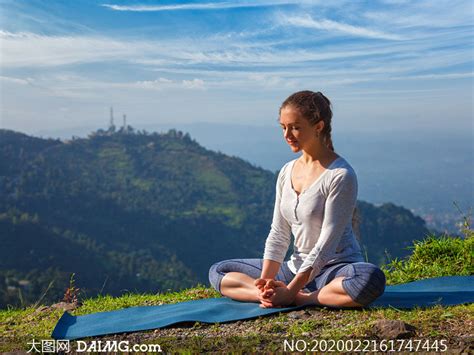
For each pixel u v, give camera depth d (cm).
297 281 399
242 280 433
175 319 390
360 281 383
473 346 313
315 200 408
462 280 478
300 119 405
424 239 587
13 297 8225
